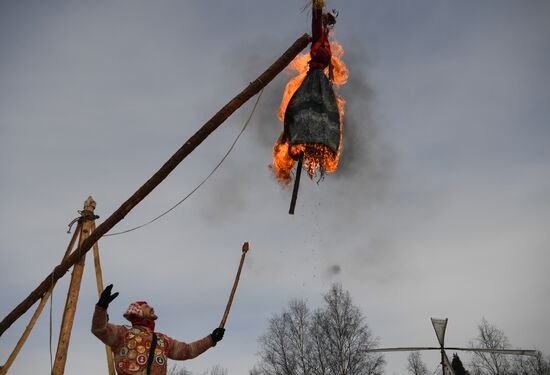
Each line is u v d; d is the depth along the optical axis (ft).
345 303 85.30
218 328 14.23
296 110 13.84
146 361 12.30
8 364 19.57
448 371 33.71
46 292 20.59
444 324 34.94
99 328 11.90
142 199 18.47
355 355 79.30
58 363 18.66
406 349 34.81
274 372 83.51
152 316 13.24
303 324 86.74
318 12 14.89
